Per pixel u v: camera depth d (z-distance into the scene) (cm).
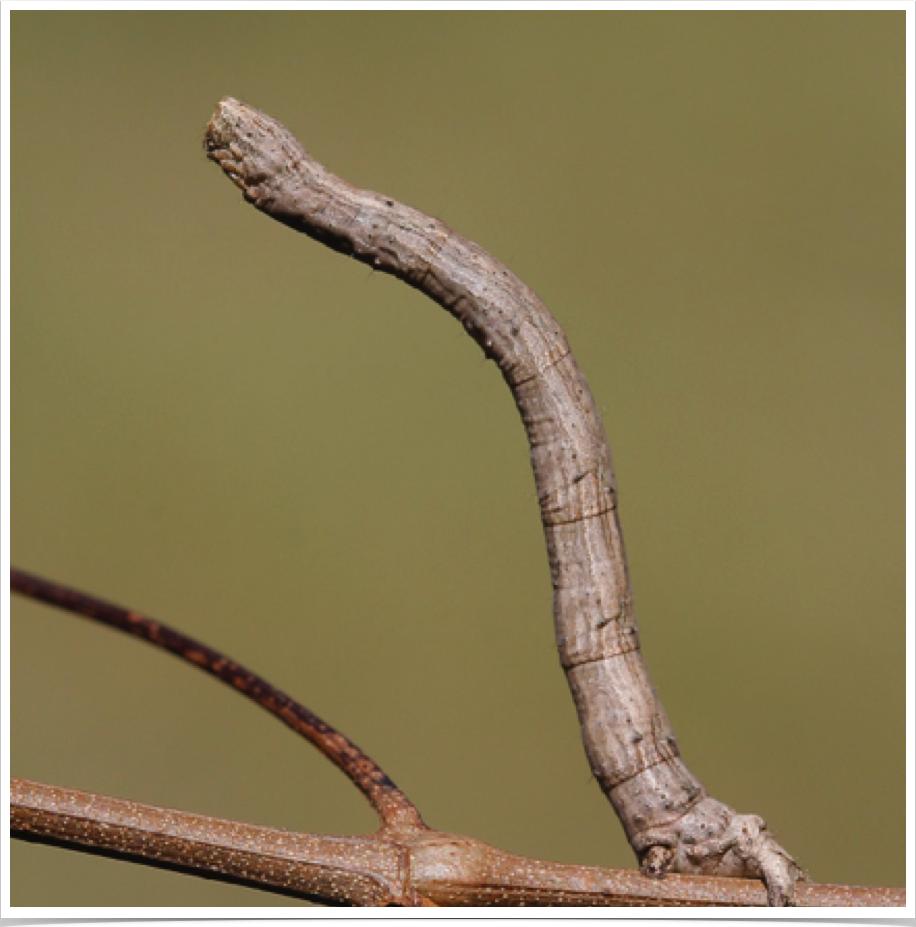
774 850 14
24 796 14
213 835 14
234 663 14
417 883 14
